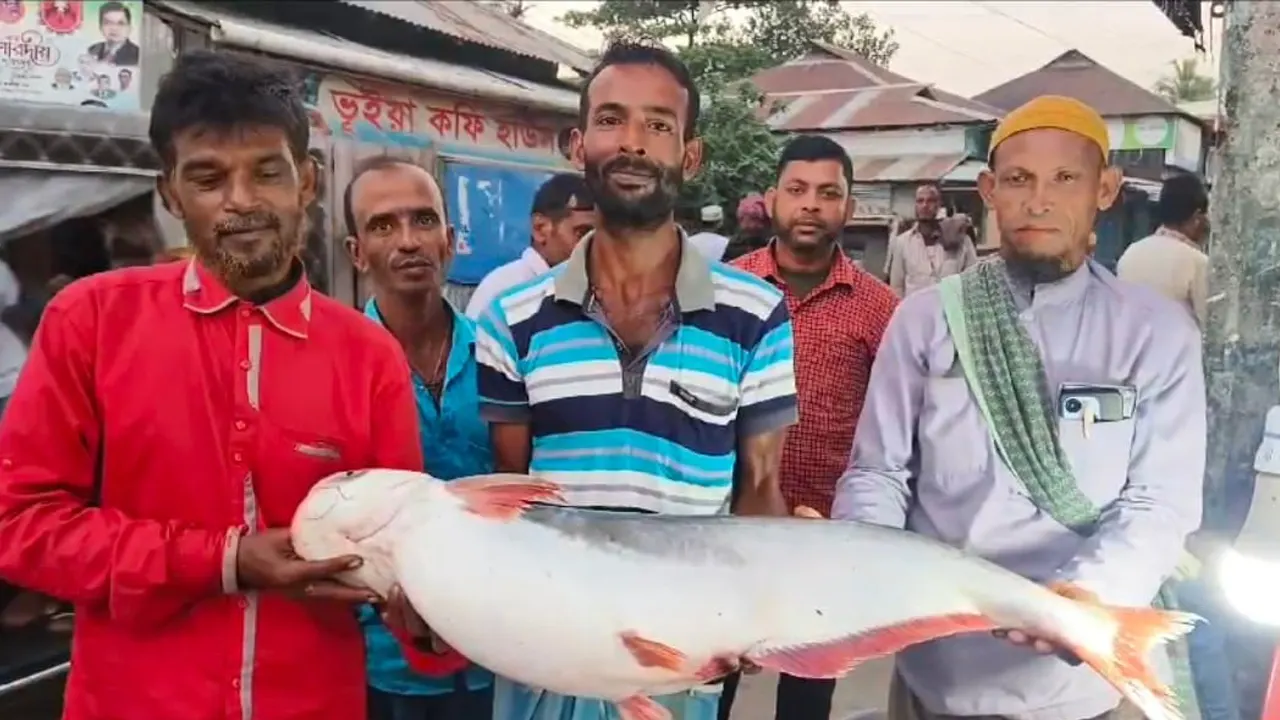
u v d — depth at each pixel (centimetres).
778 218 340
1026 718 210
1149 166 1148
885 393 222
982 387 210
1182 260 468
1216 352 340
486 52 972
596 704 194
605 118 190
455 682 242
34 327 390
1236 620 249
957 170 1010
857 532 168
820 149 338
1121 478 206
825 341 333
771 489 203
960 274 221
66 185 402
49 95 525
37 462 158
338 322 173
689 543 163
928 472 217
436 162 724
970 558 168
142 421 161
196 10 648
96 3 533
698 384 193
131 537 155
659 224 192
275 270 165
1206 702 248
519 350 197
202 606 164
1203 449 208
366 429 173
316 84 652
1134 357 205
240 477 164
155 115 164
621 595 158
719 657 162
